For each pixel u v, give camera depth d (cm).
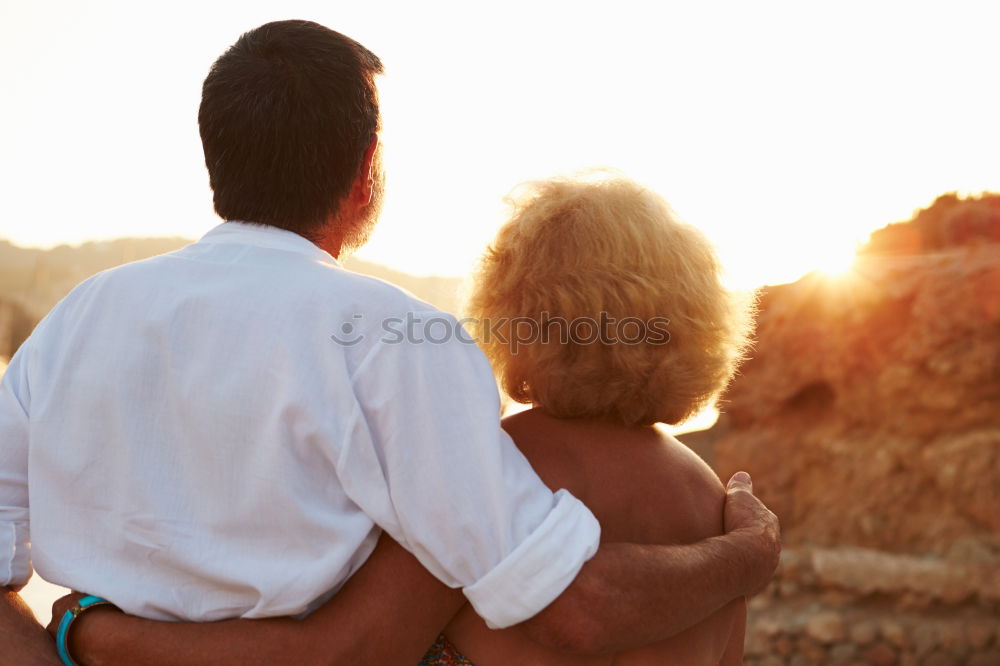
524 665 130
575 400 137
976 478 838
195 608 120
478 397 120
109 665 121
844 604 798
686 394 138
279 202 131
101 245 7519
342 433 116
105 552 123
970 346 870
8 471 128
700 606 129
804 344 1016
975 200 1107
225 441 118
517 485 119
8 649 124
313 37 133
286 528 117
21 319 2472
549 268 135
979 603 761
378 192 145
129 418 121
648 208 139
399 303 123
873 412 941
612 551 123
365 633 118
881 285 947
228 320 121
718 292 143
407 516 116
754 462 1036
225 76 131
